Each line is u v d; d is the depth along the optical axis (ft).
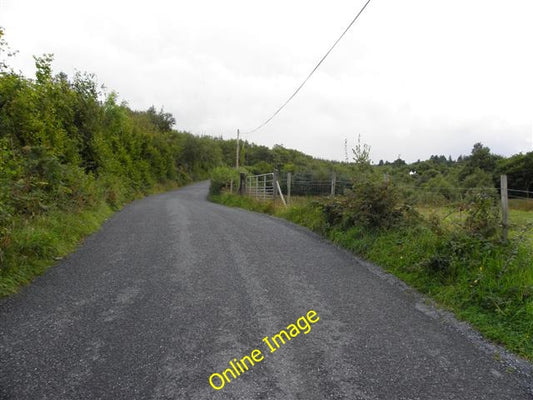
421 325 11.35
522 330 10.71
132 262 17.39
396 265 17.13
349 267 17.81
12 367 8.31
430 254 16.14
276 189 47.67
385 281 15.69
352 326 11.12
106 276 15.15
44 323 10.63
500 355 9.66
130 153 69.26
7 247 14.35
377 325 11.26
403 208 21.15
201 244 21.85
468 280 13.70
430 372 8.70
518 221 15.37
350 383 8.11
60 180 26.11
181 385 7.82
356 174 24.90
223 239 23.67
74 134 37.91
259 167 144.97
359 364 8.94
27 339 9.64
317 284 15.03
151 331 10.32
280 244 22.79
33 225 18.30
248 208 51.31
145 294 13.24
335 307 12.60
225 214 39.40
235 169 92.48
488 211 15.60
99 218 29.32
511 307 11.71
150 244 21.42
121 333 10.14
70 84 42.39
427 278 14.98
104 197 37.91
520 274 12.82
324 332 10.66
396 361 9.14
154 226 28.07
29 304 11.98
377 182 22.13
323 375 8.40
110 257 18.19
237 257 19.01
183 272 16.03
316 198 33.42
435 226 17.94
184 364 8.67
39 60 31.32
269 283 14.94
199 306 12.27
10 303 11.99
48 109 29.96
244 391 7.68
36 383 7.73
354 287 14.79
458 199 18.01
